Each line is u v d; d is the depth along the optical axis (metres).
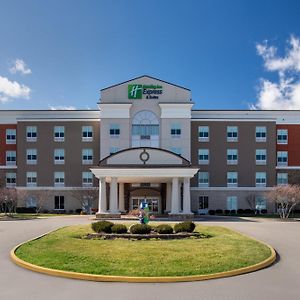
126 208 53.50
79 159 59.69
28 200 59.03
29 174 59.56
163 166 41.91
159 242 19.38
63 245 18.22
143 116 57.12
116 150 56.50
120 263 14.02
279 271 13.74
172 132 56.88
